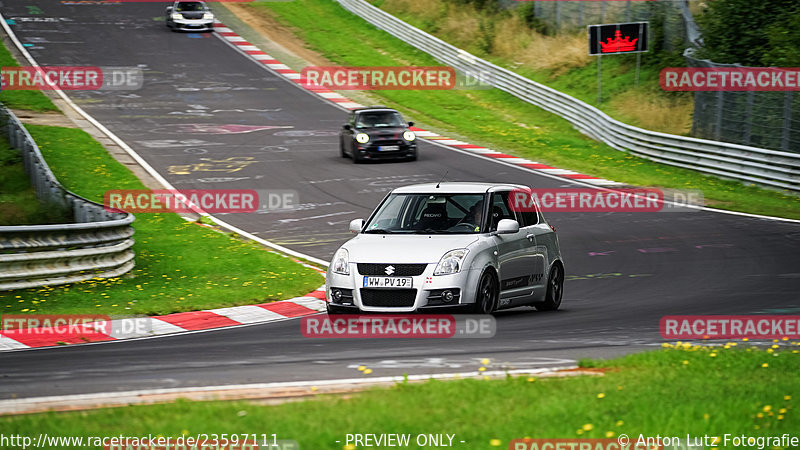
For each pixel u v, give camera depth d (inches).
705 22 5654.5
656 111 5196.9
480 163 4394.7
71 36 7007.9
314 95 5964.6
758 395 1016.2
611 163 4510.3
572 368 1218.6
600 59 5718.5
